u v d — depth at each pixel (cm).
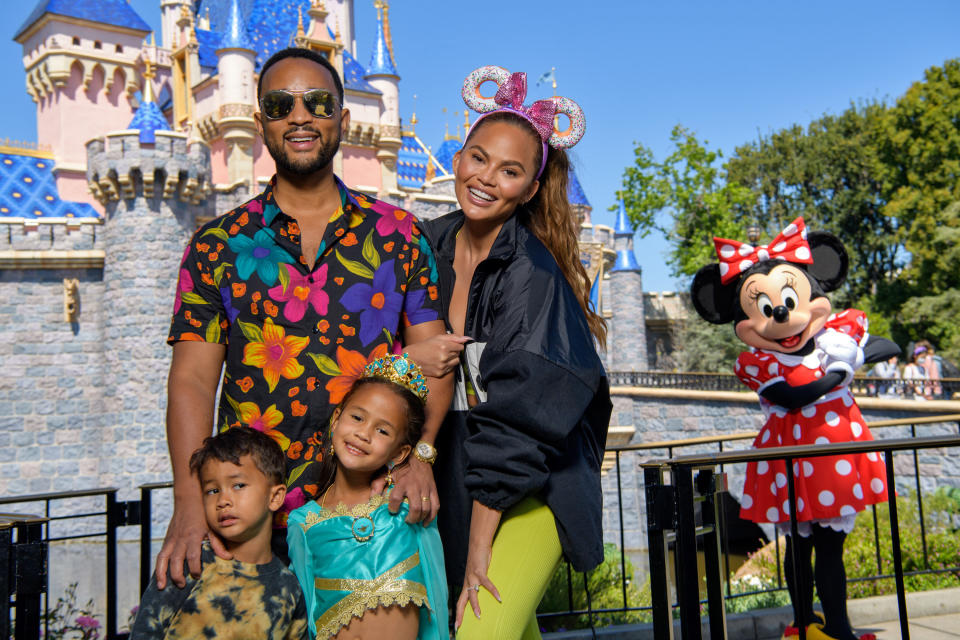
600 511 292
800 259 584
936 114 3994
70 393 2591
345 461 270
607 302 4141
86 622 834
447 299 318
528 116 302
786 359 568
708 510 375
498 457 258
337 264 292
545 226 320
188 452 268
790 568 523
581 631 579
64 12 3553
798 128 5338
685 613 359
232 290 286
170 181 2525
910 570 757
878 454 523
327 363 285
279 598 267
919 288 4006
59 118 3531
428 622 277
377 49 3544
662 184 4206
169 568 252
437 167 4891
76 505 2516
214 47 3444
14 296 2569
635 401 2519
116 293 2530
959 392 1884
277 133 288
